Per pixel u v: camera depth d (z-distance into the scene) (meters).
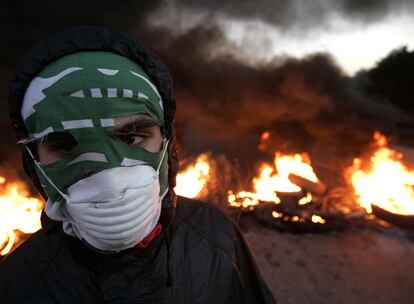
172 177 1.02
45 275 0.89
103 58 0.79
